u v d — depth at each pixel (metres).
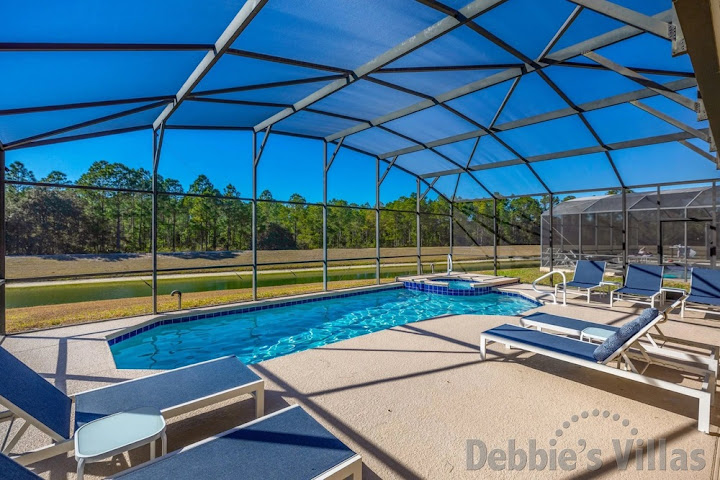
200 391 2.84
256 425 2.33
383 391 3.56
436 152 10.12
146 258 16.33
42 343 5.14
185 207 18.09
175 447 2.67
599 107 6.47
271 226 17.88
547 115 7.17
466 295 10.34
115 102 5.29
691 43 1.19
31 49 3.41
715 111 1.64
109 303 8.54
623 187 9.34
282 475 1.86
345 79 5.86
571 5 4.05
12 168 20.28
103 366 4.27
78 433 2.12
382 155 11.13
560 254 14.39
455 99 6.86
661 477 2.30
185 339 6.45
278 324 7.54
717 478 2.28
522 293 9.66
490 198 12.29
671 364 3.44
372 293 10.77
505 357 4.54
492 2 3.83
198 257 17.34
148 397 2.74
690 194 10.49
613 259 12.56
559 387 3.65
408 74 5.90
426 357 4.55
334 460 2.00
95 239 15.93
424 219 16.22
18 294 11.90
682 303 6.60
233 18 3.84
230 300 8.55
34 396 2.45
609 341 3.35
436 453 2.56
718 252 9.66
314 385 3.71
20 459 2.12
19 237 14.34
